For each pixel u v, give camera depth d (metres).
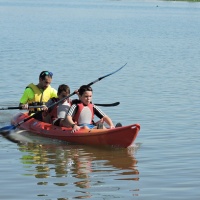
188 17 174.62
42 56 61.97
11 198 18.08
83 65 55.22
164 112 33.44
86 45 76.88
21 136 27.88
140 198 18.17
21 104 30.44
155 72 51.25
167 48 75.38
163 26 126.06
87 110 27.38
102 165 22.52
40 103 30.52
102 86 42.94
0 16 147.50
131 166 22.23
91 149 25.44
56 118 28.69
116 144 25.58
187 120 31.22
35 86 30.64
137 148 25.23
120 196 18.39
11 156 23.86
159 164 22.45
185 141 26.44
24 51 66.69
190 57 64.62
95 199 18.08
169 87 42.81
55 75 48.12
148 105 35.59
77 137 26.41
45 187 19.30
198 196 18.34
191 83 45.03
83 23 129.00
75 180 20.23
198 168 21.75
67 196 18.36
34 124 28.95
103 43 80.81
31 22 127.00
